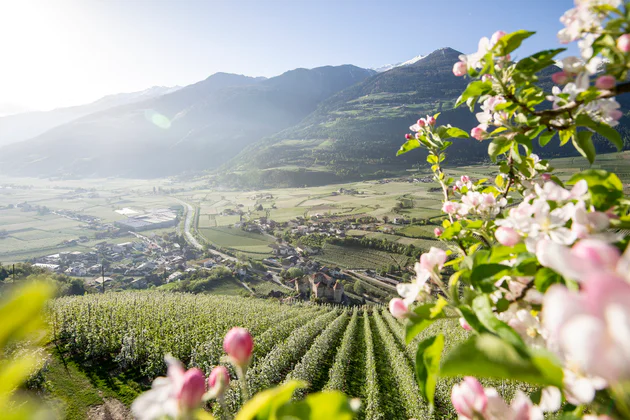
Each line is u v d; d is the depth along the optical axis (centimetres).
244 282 7606
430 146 348
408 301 139
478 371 72
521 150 254
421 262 145
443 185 342
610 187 141
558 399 119
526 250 129
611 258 56
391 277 7481
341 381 2097
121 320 2964
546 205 131
